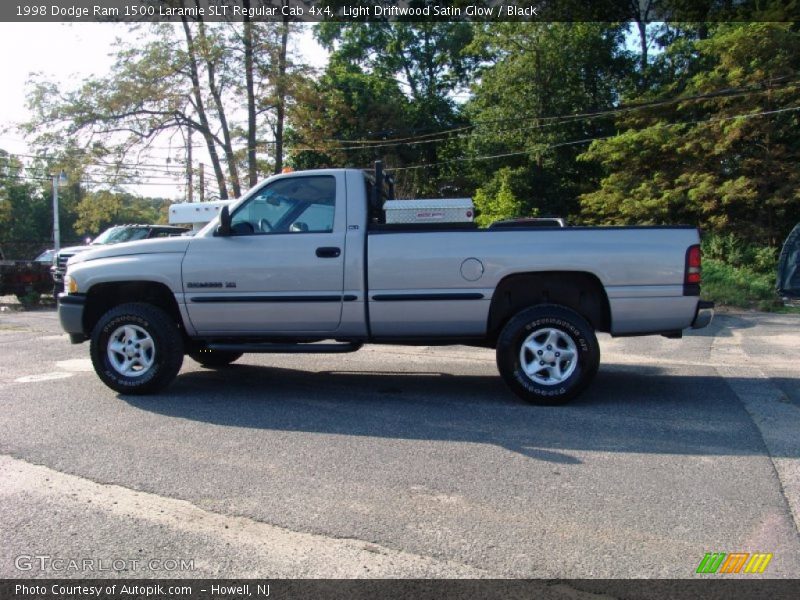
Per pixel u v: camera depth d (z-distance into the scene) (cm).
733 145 2325
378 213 693
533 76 3052
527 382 621
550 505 394
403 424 565
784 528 364
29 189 6019
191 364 868
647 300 611
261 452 492
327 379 767
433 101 3847
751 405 632
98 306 707
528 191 3073
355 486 425
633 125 2708
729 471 449
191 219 1367
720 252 2250
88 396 669
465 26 3822
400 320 634
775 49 2267
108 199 2695
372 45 3966
